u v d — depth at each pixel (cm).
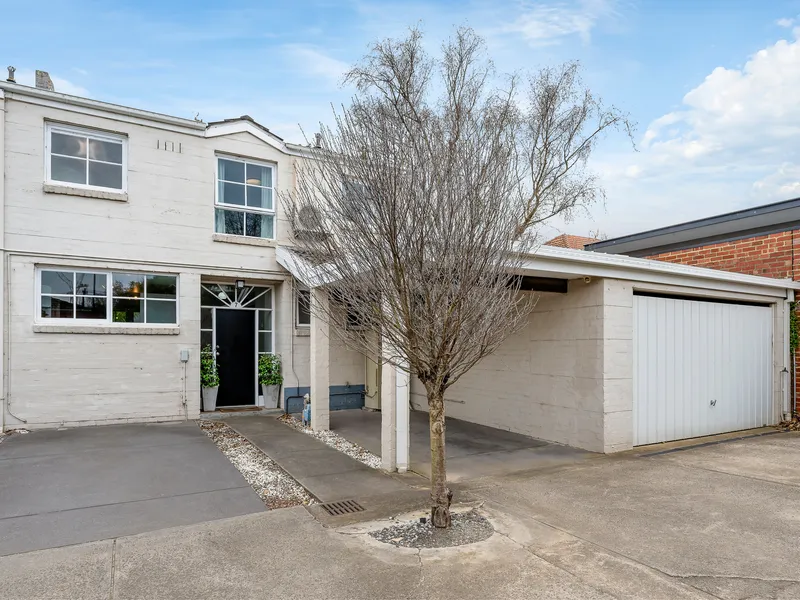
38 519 471
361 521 476
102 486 568
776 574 372
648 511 503
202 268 1012
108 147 944
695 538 436
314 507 515
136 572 372
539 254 688
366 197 398
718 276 891
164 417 962
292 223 491
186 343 989
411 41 1155
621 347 786
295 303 1102
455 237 391
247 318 1122
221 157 1052
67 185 891
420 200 389
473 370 1042
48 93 871
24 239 856
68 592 343
